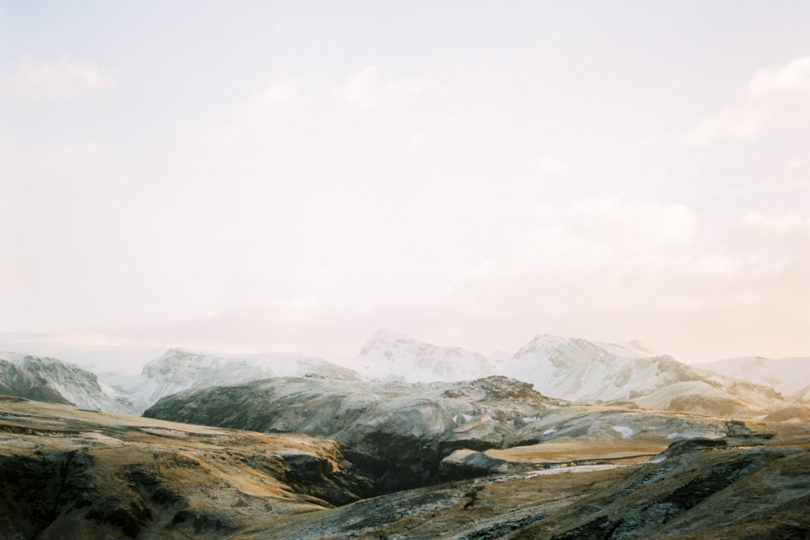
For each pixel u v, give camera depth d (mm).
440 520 66688
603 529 43625
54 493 105250
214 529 95500
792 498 34844
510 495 72062
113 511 97938
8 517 98625
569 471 85812
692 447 90250
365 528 72438
